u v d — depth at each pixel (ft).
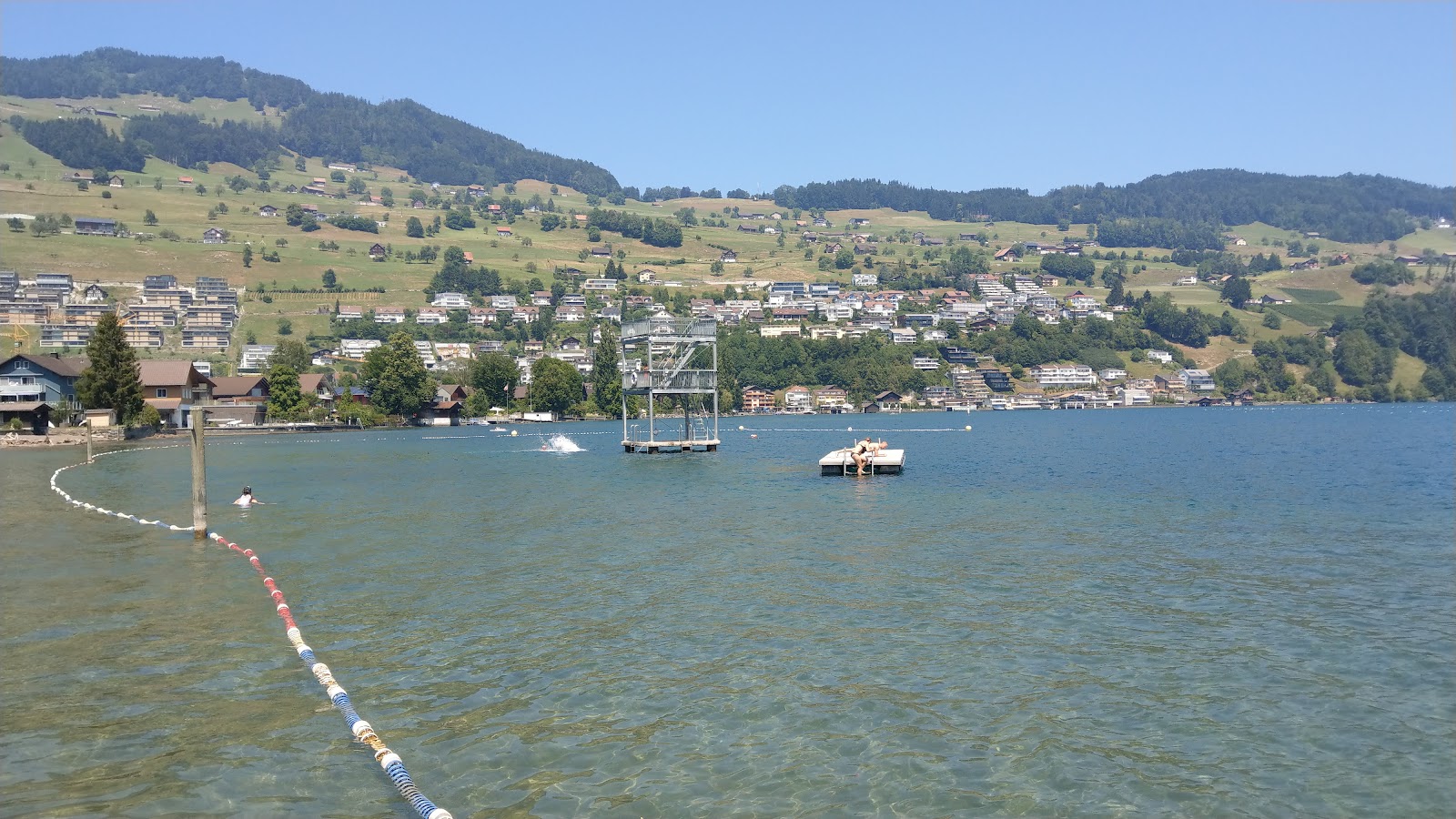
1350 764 56.29
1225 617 87.97
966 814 50.60
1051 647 78.48
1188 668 73.15
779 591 99.81
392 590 100.89
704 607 92.63
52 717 63.31
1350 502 173.37
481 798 51.93
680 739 59.77
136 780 54.08
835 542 130.93
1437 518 151.23
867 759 56.95
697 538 135.85
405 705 65.46
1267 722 62.59
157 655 77.05
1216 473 239.50
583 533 140.67
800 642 80.02
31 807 50.80
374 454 344.69
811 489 207.51
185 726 61.87
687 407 361.30
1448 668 72.64
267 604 94.43
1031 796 52.49
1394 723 62.08
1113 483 214.28
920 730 61.26
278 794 52.60
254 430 545.85
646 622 86.69
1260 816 50.42
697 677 71.20
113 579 107.24
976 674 71.72
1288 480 217.97
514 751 57.98
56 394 476.54
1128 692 68.03
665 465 284.41
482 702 66.18
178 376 544.62
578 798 51.98
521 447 394.73
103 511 168.35
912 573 108.68
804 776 54.70
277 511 168.25
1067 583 102.68
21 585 103.86
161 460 306.14
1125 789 53.36
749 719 62.95
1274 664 73.97
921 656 76.13
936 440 450.30
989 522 149.79
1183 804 51.80
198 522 136.36
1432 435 439.63
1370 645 78.79
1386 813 50.65
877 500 182.39
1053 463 280.72
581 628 84.89
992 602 94.07
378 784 53.72
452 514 164.14
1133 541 130.82
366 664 74.38
